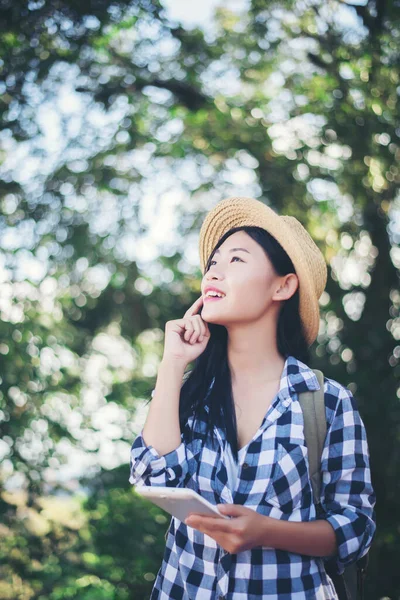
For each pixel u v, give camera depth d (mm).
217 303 1636
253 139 5613
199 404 1622
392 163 4574
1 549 4883
